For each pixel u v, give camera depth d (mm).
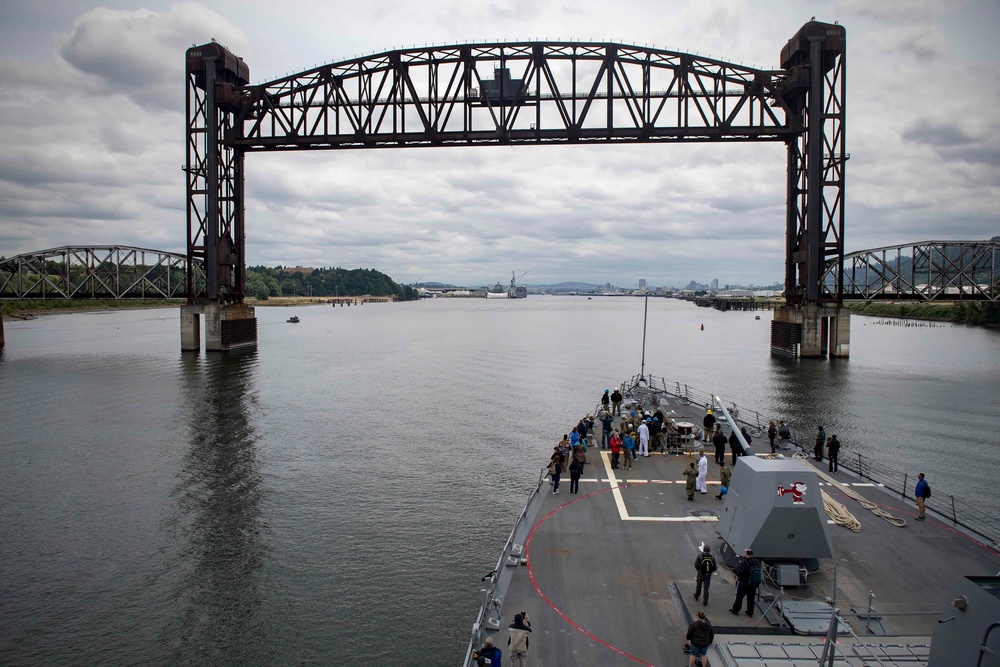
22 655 20906
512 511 32094
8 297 98875
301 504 33125
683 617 15523
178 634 22000
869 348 109375
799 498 15742
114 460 40906
